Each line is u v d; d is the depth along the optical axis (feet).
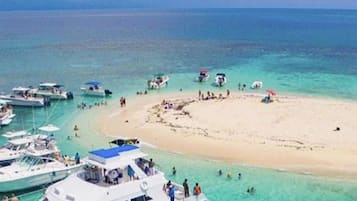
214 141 140.87
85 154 130.62
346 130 149.48
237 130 151.43
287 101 191.52
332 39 507.71
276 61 318.24
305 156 127.03
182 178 112.27
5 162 111.45
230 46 431.43
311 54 361.51
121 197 77.46
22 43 479.41
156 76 248.93
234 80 244.83
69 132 154.10
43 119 172.35
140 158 85.51
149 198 80.64
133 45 447.42
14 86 236.22
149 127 156.87
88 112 181.98
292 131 149.38
